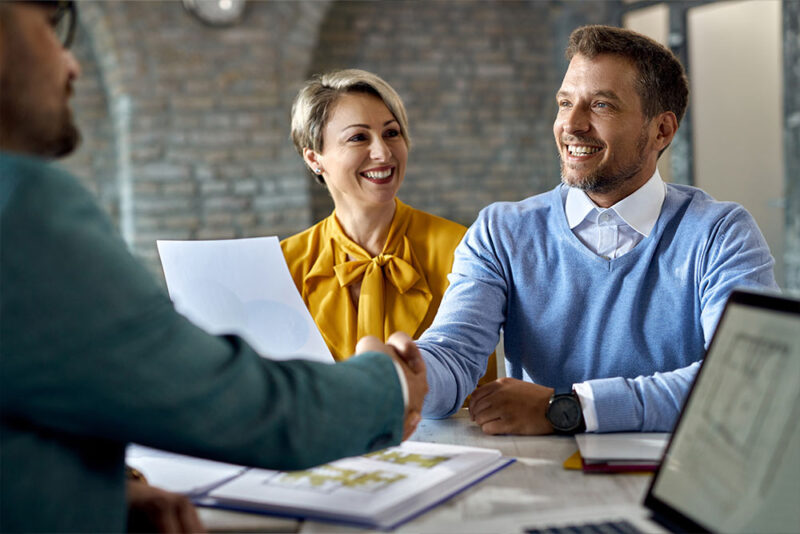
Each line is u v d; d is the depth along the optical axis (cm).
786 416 64
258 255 126
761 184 491
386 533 79
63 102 68
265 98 477
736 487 67
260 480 92
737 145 494
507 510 84
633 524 75
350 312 177
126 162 466
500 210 154
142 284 66
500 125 531
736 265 133
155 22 461
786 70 446
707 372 76
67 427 63
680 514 73
